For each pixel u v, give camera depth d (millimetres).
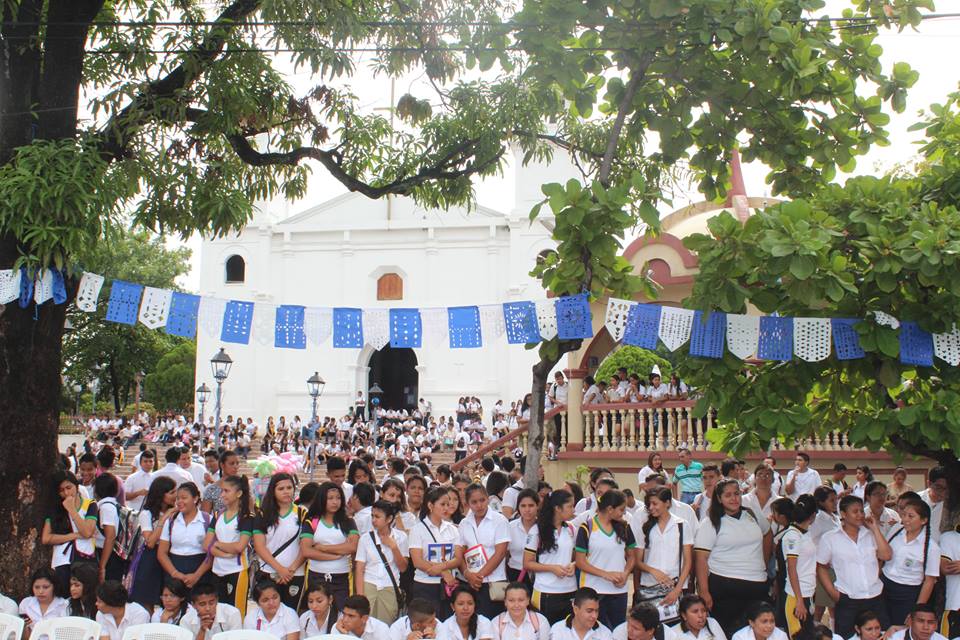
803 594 8609
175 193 9984
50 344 9062
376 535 8312
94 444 29984
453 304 39469
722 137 9039
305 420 39219
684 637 7473
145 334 42312
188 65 9672
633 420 15578
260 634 6836
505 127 11234
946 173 8555
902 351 7891
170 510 8828
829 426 9141
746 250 7535
